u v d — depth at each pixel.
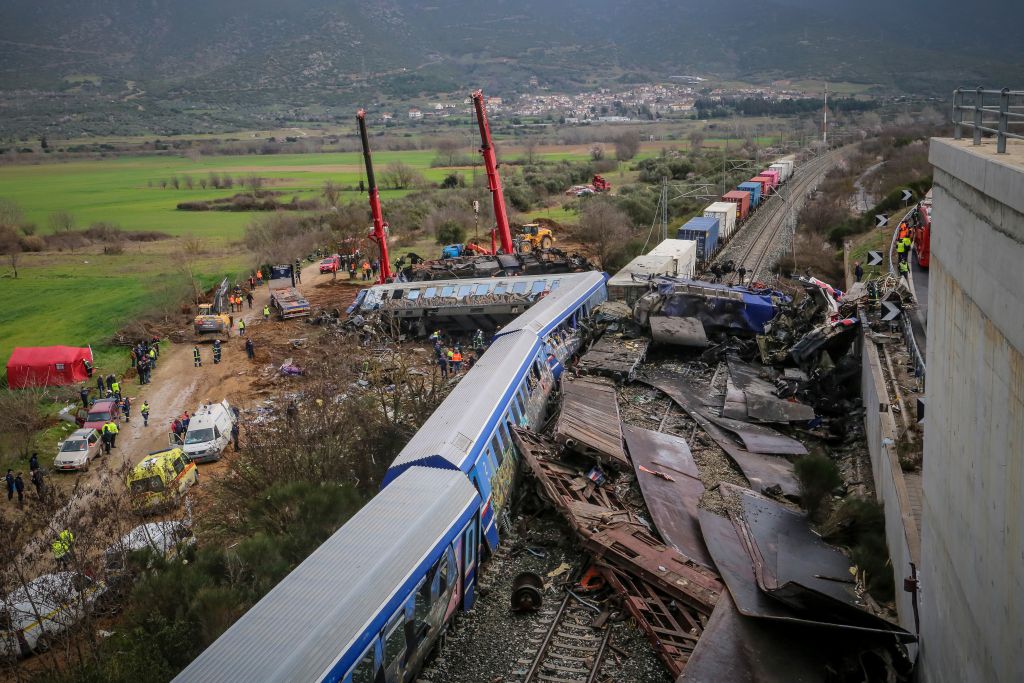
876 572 18.38
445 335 47.41
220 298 59.19
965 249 10.85
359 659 13.21
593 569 19.23
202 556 20.08
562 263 54.72
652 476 23.45
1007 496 8.80
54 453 35.72
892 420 22.41
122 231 101.62
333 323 51.94
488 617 18.09
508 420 24.38
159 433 37.44
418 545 15.77
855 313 32.91
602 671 15.89
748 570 18.45
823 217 68.56
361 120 54.03
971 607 10.26
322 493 22.06
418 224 94.94
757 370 34.00
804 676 14.34
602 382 31.77
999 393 9.16
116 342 53.22
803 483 22.33
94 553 21.86
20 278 76.44
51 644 18.97
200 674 11.95
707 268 57.12
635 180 131.75
